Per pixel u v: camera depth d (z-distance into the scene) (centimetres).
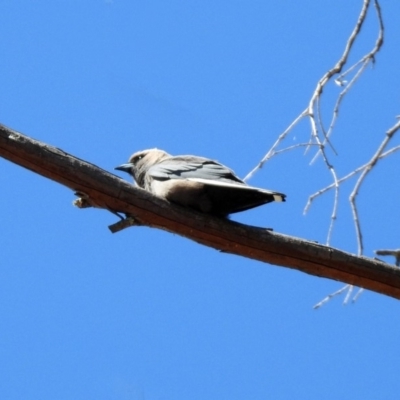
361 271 910
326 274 916
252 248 909
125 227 904
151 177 1062
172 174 1046
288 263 915
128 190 881
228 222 913
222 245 915
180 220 904
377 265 912
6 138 824
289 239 911
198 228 906
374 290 924
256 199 1002
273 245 906
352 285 927
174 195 992
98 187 866
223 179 1019
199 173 1041
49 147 845
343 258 907
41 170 845
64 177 852
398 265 938
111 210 894
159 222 905
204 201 986
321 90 958
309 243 911
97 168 867
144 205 891
